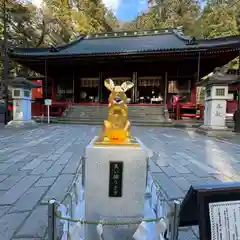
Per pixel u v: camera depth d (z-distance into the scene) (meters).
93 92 19.23
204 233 1.14
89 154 1.41
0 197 2.23
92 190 1.42
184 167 3.50
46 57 14.38
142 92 18.61
